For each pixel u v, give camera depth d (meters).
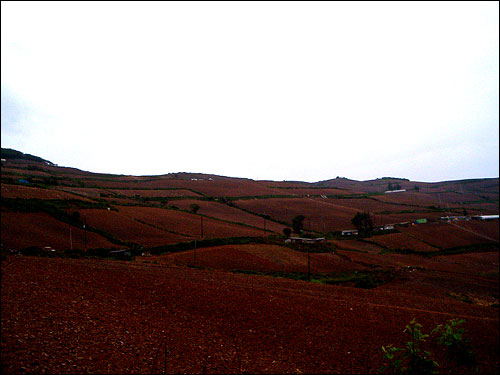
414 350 6.40
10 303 15.60
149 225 68.06
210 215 93.75
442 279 52.09
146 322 16.70
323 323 20.91
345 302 27.38
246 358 14.40
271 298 25.41
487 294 44.88
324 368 14.62
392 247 77.25
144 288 23.48
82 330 13.93
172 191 126.19
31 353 10.91
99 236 56.25
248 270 45.72
